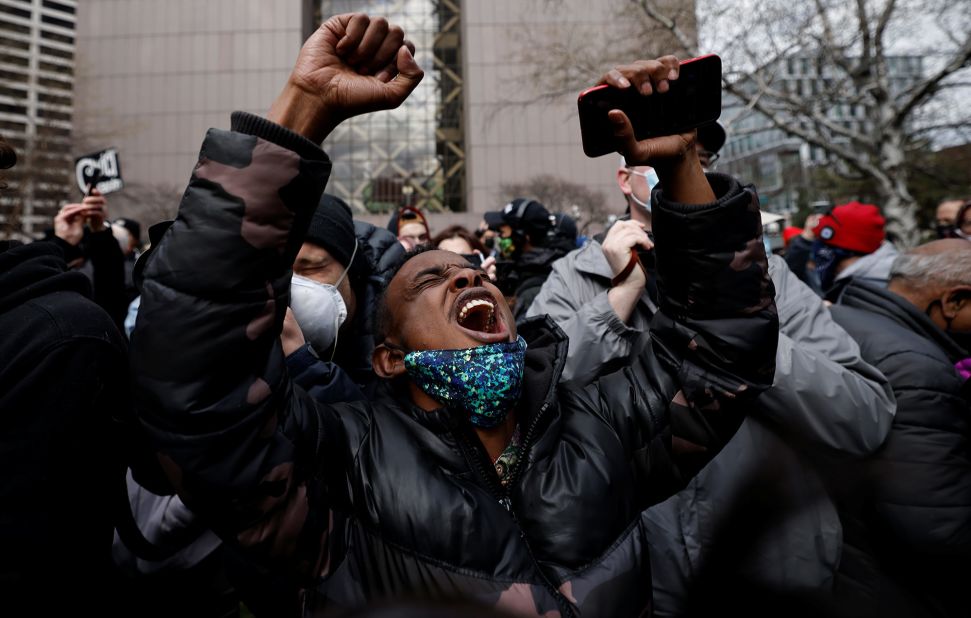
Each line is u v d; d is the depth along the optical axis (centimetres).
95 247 354
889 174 1201
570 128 4522
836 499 187
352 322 223
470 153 4556
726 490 185
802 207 3322
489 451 129
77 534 109
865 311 218
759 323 122
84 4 4766
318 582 110
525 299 329
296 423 108
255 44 4759
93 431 111
